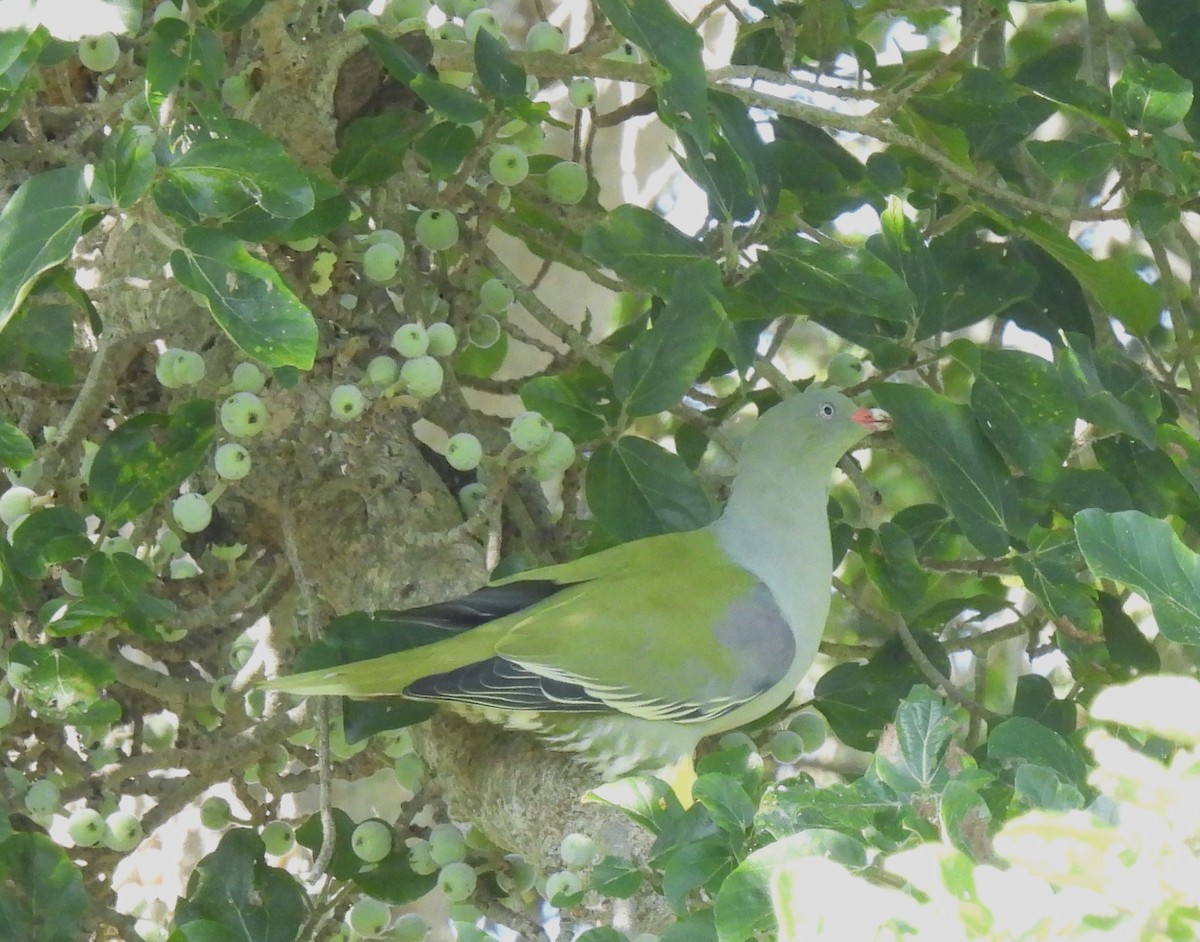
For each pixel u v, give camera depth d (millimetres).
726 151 7176
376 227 7648
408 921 7293
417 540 6914
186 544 8477
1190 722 2637
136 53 7926
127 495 6535
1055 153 7305
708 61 11227
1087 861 2721
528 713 6625
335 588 7559
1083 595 7359
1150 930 2789
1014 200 7496
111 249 7316
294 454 7566
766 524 7457
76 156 7398
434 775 7301
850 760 11914
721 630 6914
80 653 6160
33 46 5270
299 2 7348
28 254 4969
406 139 7168
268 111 7156
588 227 7289
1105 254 12211
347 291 7699
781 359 13172
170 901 10453
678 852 4957
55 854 6277
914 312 7473
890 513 12445
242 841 6910
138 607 6379
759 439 7598
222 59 6164
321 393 7320
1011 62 11977
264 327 5129
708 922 4762
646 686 6680
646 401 6738
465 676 6363
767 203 7266
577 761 6707
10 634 7211
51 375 6805
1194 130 8031
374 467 7496
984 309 8016
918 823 4457
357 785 11461
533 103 7301
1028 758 5172
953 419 7102
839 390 7680
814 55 9031
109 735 8492
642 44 5844
